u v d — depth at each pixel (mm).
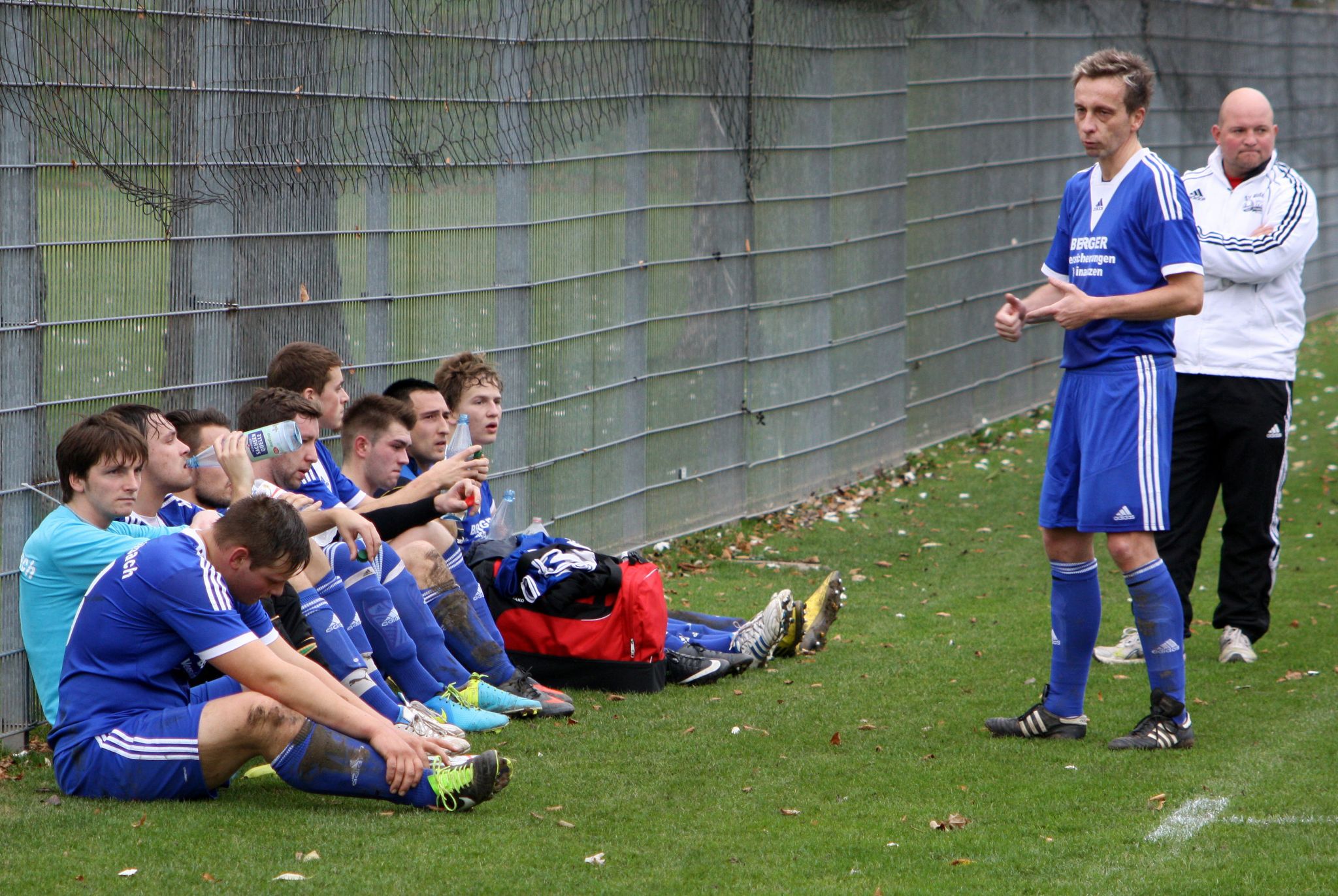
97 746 10164
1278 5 45719
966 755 12070
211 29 13008
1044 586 19672
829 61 24891
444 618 13438
